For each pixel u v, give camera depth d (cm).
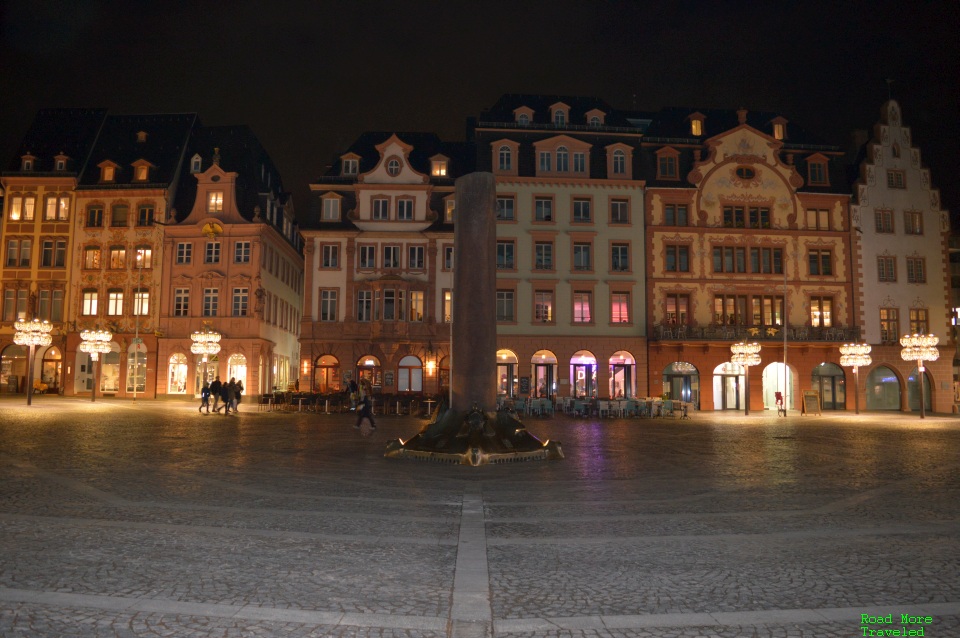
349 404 4194
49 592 660
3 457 1672
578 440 2530
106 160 5712
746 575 749
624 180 5159
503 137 5225
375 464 1720
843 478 1534
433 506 1155
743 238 5219
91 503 1110
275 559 792
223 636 563
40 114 6097
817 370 5178
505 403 3800
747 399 4525
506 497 1258
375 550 842
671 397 5053
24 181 5653
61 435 2280
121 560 775
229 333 5412
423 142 5684
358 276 5191
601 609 638
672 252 5184
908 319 5297
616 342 5069
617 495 1288
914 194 5422
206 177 5547
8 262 5625
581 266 5128
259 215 5488
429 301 5194
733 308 5178
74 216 5622
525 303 5066
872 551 857
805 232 5266
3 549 816
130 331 5447
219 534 912
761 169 5297
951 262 7500
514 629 587
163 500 1152
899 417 4356
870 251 5312
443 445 1798
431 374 5134
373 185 5238
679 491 1340
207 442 2189
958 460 1909
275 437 2434
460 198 2005
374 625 591
